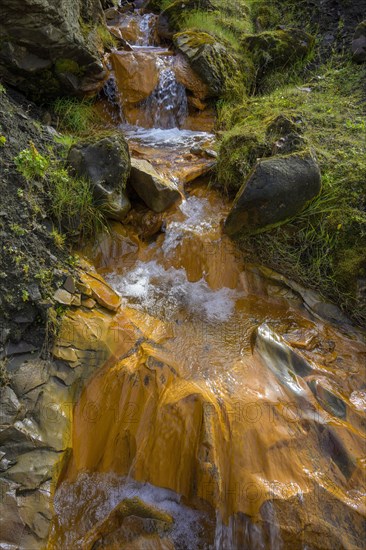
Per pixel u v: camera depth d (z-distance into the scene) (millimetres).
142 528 2520
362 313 3412
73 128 4984
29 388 2832
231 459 2607
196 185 4270
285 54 6117
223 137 4641
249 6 7277
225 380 2980
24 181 3463
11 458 2611
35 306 3074
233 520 2475
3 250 3133
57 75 4777
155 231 3873
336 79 5738
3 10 3982
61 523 2557
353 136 4438
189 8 6629
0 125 3686
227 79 5711
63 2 4367
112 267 3723
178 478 2619
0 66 4438
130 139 5168
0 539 2371
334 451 2664
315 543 2355
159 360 2979
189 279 3729
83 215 3639
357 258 3490
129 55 5617
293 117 4723
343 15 6699
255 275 3688
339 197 3740
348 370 3119
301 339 3293
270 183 3512
